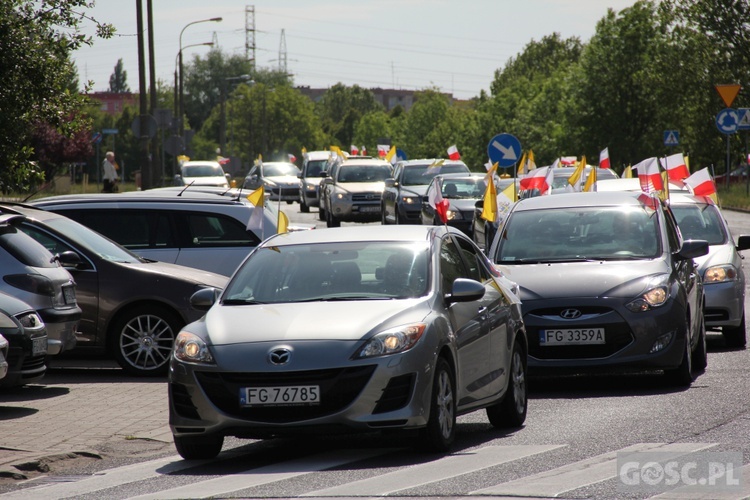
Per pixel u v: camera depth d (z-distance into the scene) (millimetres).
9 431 32594
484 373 30469
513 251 41688
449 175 104812
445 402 27969
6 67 46875
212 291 30672
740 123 141625
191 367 27094
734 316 48000
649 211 42406
